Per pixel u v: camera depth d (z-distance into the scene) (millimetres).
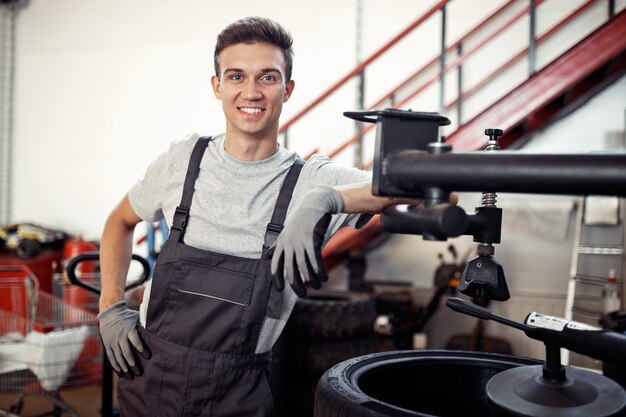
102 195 6074
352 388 1137
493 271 1088
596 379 1037
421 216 857
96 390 4184
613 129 4578
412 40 5008
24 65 6383
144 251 5637
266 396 1552
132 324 1665
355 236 3959
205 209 1590
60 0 6203
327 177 1544
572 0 4621
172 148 1693
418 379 1358
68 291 5000
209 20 5633
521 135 4336
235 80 1511
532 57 3744
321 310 3543
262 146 1586
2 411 3451
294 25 5332
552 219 4582
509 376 1071
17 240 5508
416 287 4953
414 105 5008
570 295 4062
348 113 919
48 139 6289
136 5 5895
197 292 1535
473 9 4840
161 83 5816
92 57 6086
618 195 720
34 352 3031
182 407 1522
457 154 815
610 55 3611
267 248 1533
